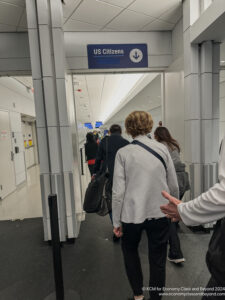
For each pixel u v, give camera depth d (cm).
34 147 945
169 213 92
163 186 129
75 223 248
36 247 243
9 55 323
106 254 222
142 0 263
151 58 348
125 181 130
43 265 207
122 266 201
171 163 134
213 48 252
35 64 226
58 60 227
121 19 304
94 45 337
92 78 634
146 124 135
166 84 359
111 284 176
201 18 224
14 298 164
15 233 281
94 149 448
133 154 127
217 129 262
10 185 492
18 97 589
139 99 893
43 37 220
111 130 244
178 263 199
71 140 249
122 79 714
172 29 341
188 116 268
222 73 443
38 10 217
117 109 1229
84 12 283
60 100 233
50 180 242
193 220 76
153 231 131
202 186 267
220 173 71
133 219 124
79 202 307
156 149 130
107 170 226
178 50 318
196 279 178
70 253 226
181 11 289
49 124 231
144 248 230
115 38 340
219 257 73
